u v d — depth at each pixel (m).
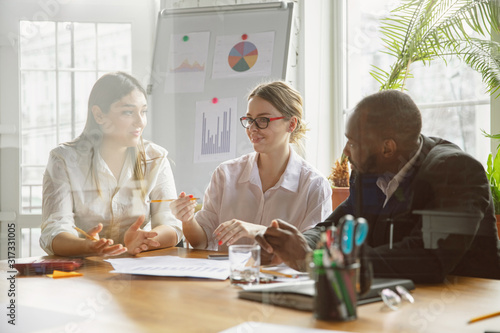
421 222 1.16
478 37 1.59
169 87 2.23
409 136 1.21
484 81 1.57
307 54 2.71
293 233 1.21
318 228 1.40
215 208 1.90
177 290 1.06
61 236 1.43
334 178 2.21
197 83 2.37
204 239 1.83
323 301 0.85
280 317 0.86
